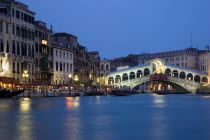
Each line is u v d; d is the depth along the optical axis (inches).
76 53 4013.3
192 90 4913.9
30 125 791.7
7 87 2421.3
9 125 787.4
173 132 707.4
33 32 2947.8
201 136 657.6
